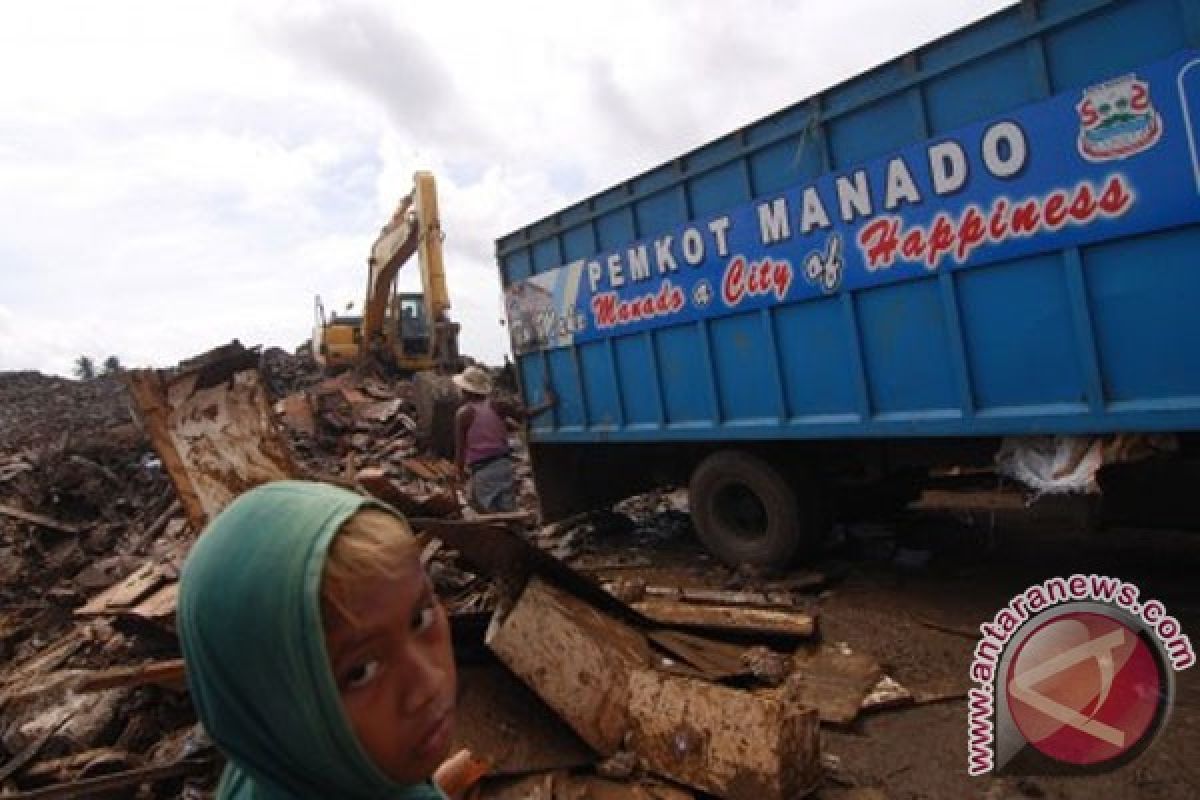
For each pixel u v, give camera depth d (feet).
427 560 18.19
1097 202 13.00
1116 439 13.76
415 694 2.05
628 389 23.24
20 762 13.02
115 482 35.22
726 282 19.56
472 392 25.99
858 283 16.70
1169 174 12.17
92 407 91.61
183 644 2.07
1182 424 12.46
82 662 17.13
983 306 14.90
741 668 14.03
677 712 11.08
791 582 19.21
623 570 22.68
